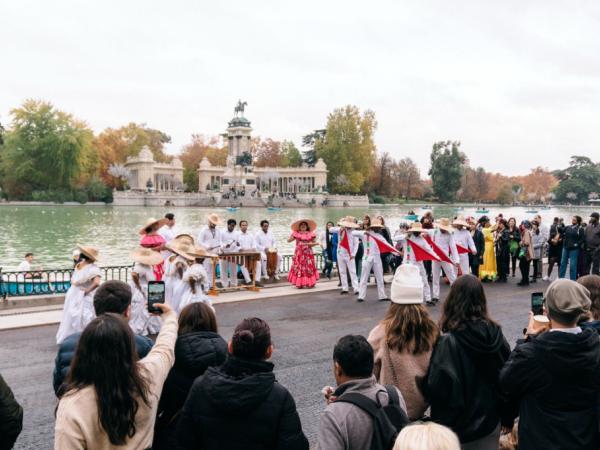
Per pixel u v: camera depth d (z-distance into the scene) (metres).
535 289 16.62
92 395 3.01
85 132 94.62
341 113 123.50
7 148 93.56
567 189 157.25
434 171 140.00
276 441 3.25
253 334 3.35
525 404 3.68
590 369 3.48
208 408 3.25
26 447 5.76
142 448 3.18
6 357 8.94
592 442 3.51
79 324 9.34
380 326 4.47
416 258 14.02
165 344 3.69
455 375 3.87
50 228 48.81
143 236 12.28
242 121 113.81
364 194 131.75
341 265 15.61
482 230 18.23
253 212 85.12
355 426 3.12
